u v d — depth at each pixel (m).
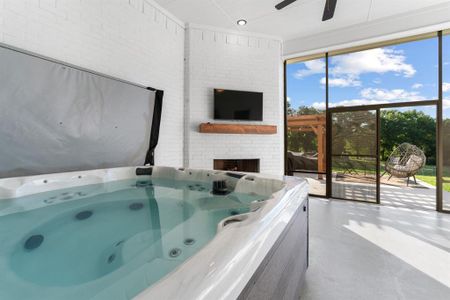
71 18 2.05
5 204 1.52
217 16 3.17
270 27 3.43
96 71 2.26
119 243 1.13
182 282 0.44
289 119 4.09
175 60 3.25
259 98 3.59
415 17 2.97
